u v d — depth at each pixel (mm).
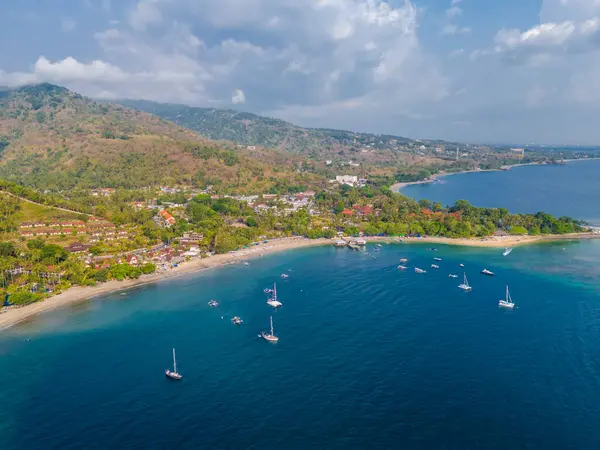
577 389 146375
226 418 135250
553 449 120188
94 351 180750
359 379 155125
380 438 125312
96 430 131375
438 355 171000
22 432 131250
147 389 152125
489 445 122125
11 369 167375
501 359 166750
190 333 196125
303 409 138750
